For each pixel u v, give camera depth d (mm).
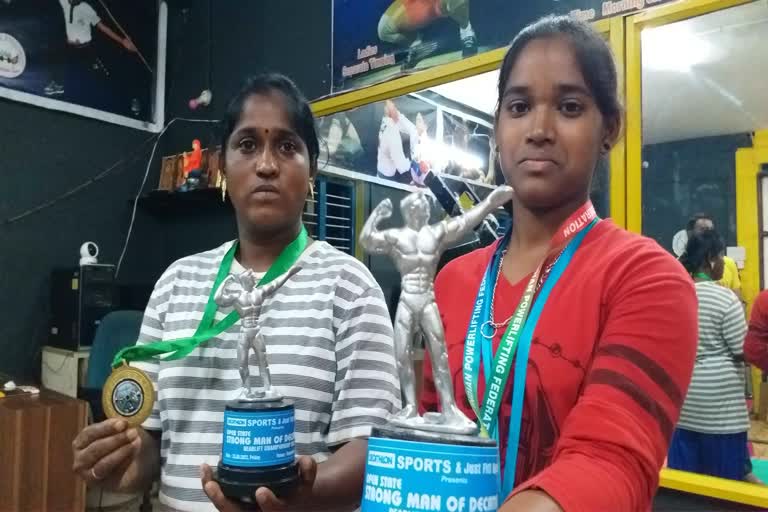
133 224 2789
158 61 2877
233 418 709
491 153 1630
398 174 1869
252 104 916
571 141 641
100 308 2395
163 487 848
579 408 518
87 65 2641
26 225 2477
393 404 828
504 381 641
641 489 472
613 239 651
